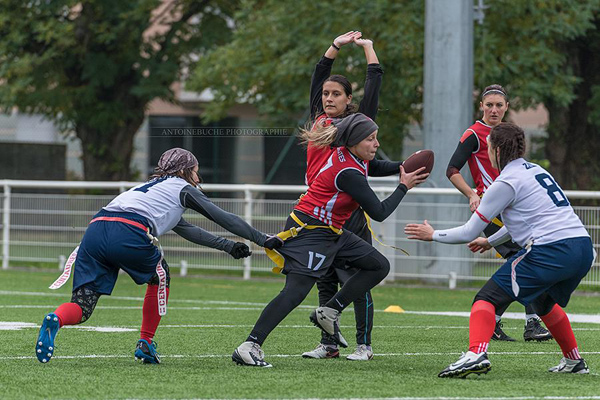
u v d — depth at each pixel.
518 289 12.81
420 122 47.16
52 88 56.19
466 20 33.28
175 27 55.78
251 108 65.25
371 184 32.66
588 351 16.84
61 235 37.09
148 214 13.65
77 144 74.62
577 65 48.03
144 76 55.81
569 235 12.80
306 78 45.06
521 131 13.23
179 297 27.67
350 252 14.25
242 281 33.72
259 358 13.99
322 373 13.33
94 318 21.41
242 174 65.31
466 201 32.25
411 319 22.42
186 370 13.52
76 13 55.41
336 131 13.89
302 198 14.30
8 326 19.44
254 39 46.91
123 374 13.09
